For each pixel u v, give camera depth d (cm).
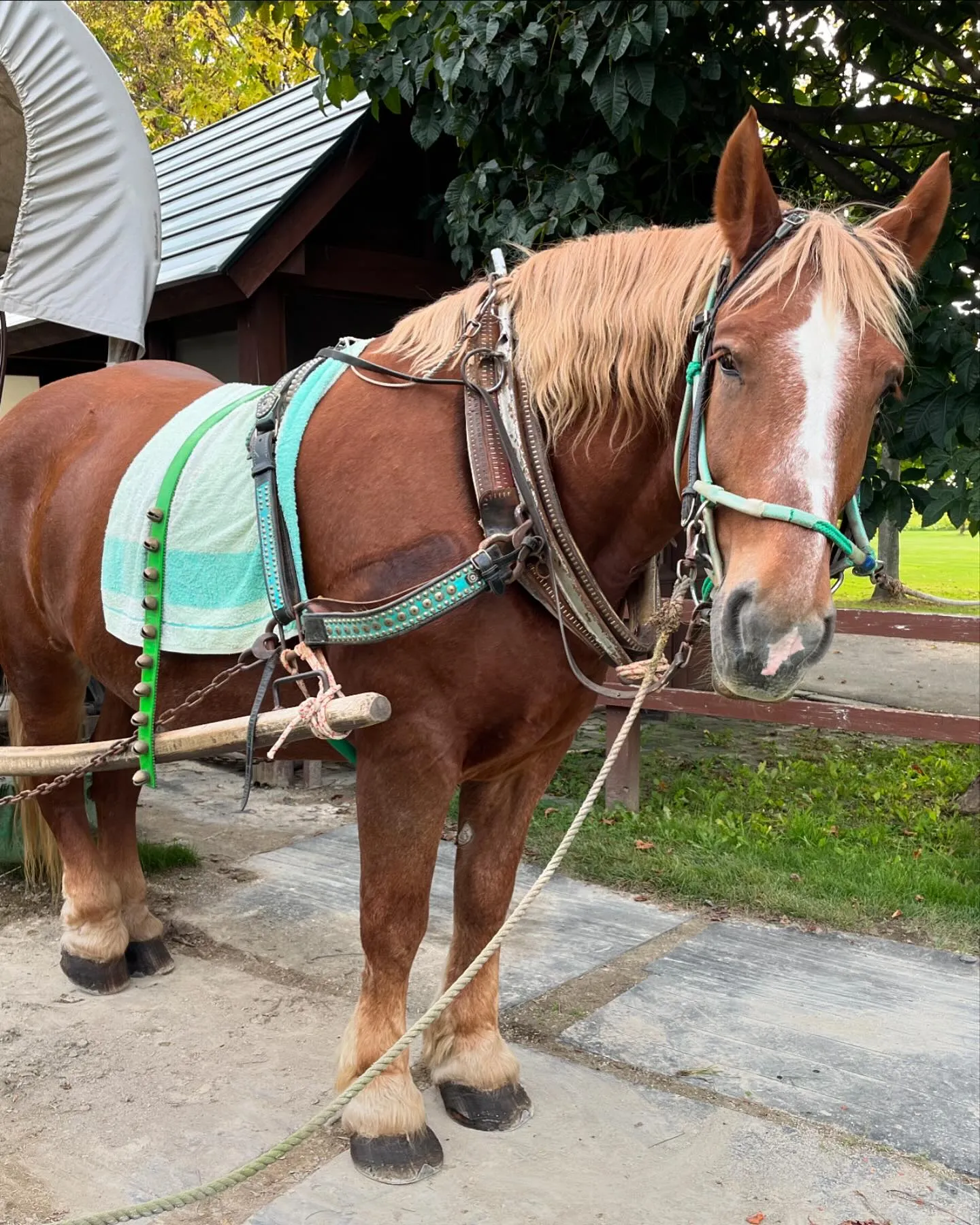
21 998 272
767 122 452
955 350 374
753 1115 222
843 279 146
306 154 509
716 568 153
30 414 268
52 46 286
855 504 154
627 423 177
